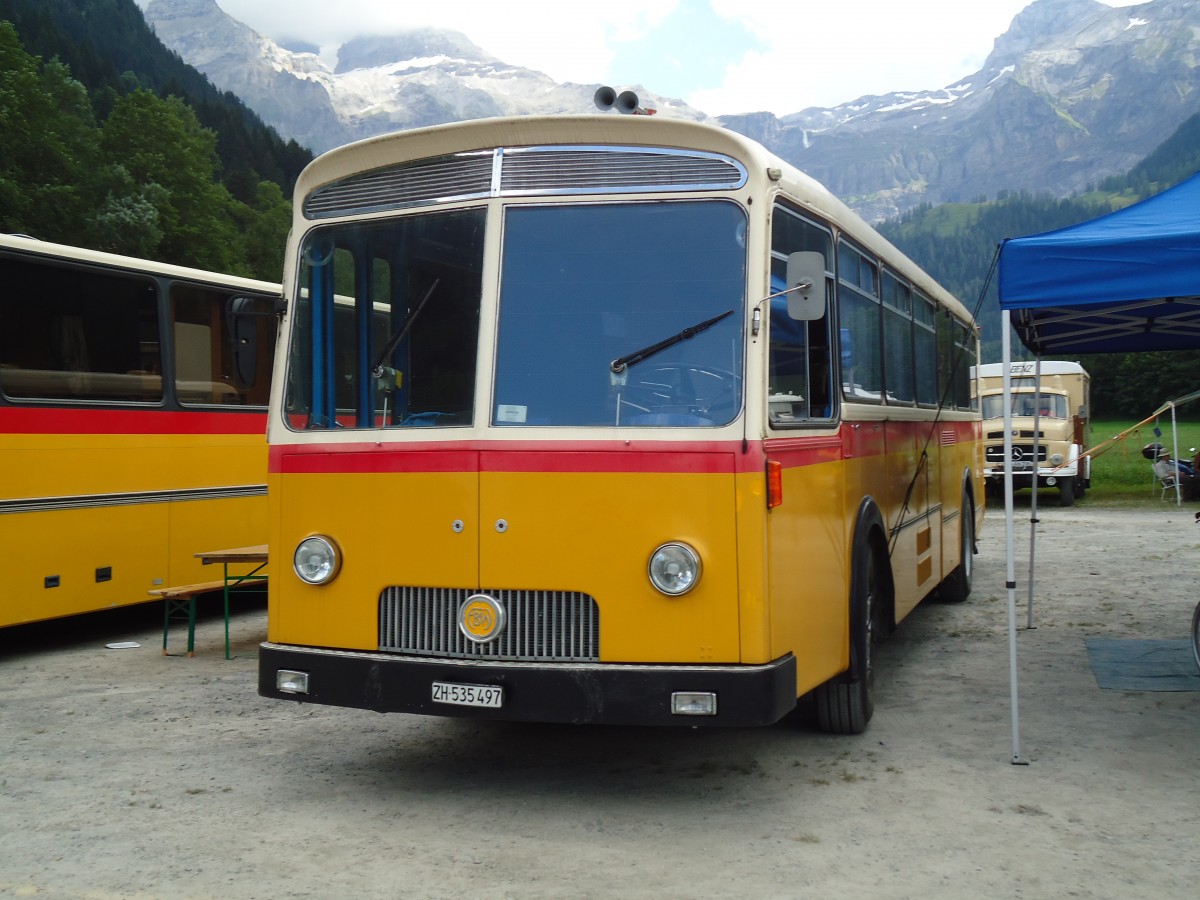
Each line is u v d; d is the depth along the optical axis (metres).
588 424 5.14
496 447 5.19
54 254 9.49
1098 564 14.83
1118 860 4.69
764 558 5.00
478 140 5.48
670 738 6.73
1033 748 6.43
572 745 6.61
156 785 5.89
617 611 5.05
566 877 4.54
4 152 57.91
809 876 4.52
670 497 5.04
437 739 6.79
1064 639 9.75
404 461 5.34
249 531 11.51
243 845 4.96
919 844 4.89
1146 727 6.87
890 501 7.59
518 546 5.14
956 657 9.07
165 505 10.53
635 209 5.30
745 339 5.08
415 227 5.55
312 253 5.80
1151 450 28.34
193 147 69.62
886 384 7.73
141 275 10.34
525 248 5.35
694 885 4.43
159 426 10.48
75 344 9.71
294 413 5.71
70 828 5.21
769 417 5.14
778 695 5.00
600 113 5.55
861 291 7.09
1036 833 5.02
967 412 12.10
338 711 7.53
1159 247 5.86
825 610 5.95
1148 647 9.25
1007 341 6.25
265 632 10.81
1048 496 28.23
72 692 8.15
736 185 5.20
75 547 9.63
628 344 5.19
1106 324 9.38
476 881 4.50
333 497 5.50
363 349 5.57
